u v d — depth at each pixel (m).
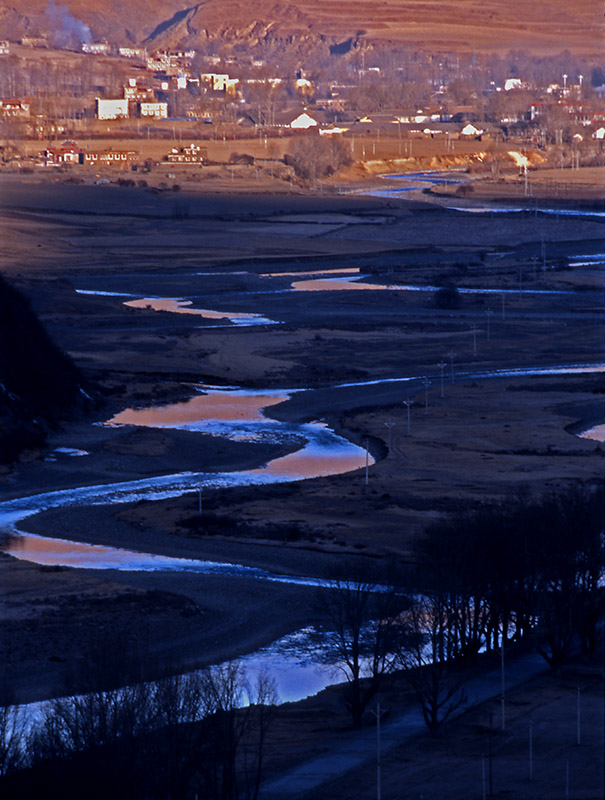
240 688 118.56
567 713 107.69
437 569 132.25
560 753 96.94
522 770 93.44
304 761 98.56
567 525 135.25
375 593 141.50
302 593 152.00
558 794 88.00
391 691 119.81
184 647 132.88
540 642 134.25
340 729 108.00
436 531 146.62
